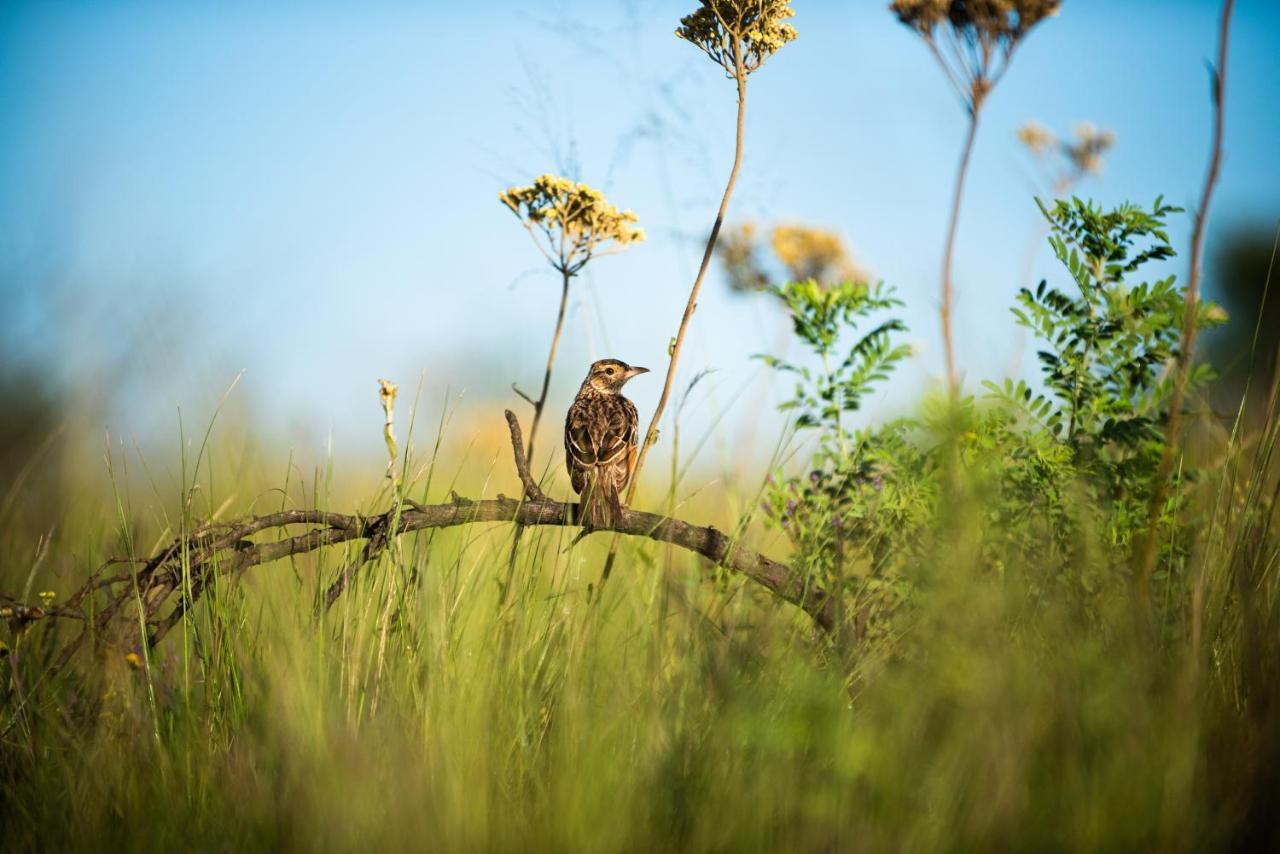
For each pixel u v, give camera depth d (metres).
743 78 7.83
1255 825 5.38
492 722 6.44
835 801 5.44
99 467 9.92
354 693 6.61
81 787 6.18
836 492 7.83
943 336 7.89
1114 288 7.62
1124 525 7.25
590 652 7.09
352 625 7.07
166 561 7.16
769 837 5.41
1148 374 7.57
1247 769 5.59
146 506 8.82
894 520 7.57
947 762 5.60
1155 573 7.11
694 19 7.79
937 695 5.85
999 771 5.41
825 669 6.65
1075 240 7.70
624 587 8.12
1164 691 5.93
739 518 8.28
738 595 7.53
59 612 6.82
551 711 6.79
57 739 6.54
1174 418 6.98
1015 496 7.23
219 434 9.89
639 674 6.95
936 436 7.43
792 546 8.53
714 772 5.83
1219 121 6.86
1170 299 7.40
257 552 7.18
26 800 6.28
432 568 7.59
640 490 10.51
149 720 6.54
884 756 5.62
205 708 6.82
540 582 7.69
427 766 5.98
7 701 6.87
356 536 7.26
